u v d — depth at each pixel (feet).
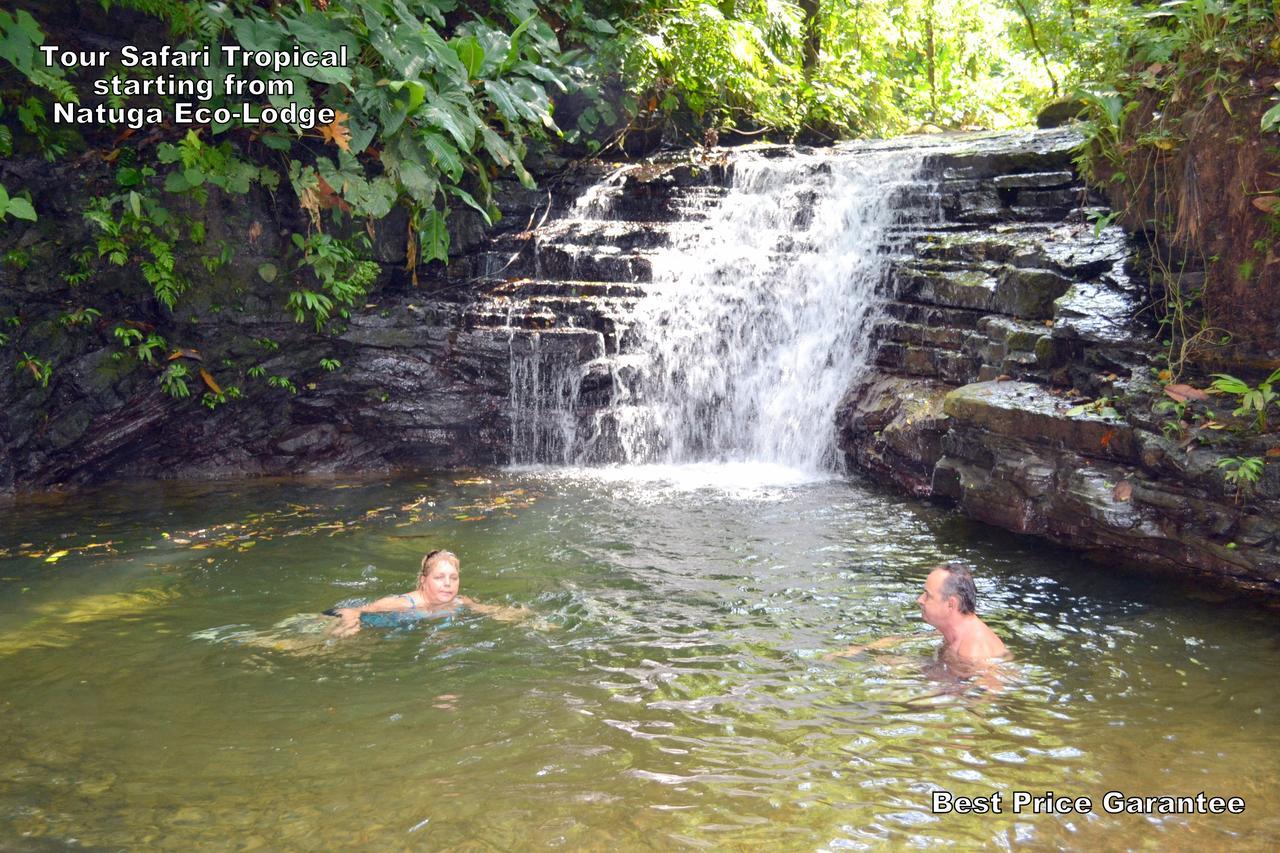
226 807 13.19
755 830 12.57
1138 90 25.58
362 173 35.76
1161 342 24.98
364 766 14.33
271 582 23.63
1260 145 22.27
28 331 33.86
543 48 40.93
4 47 29.91
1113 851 12.15
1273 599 21.47
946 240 36.06
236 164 35.06
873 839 12.37
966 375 31.37
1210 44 22.62
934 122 71.20
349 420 38.83
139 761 14.53
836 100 56.49
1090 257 29.19
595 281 41.83
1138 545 23.68
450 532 28.12
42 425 34.53
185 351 36.14
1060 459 25.12
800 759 14.48
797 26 55.06
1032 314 29.73
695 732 15.40
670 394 39.45
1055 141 38.88
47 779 13.99
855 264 37.70
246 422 38.09
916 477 31.78
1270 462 21.33
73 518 30.35
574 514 30.07
